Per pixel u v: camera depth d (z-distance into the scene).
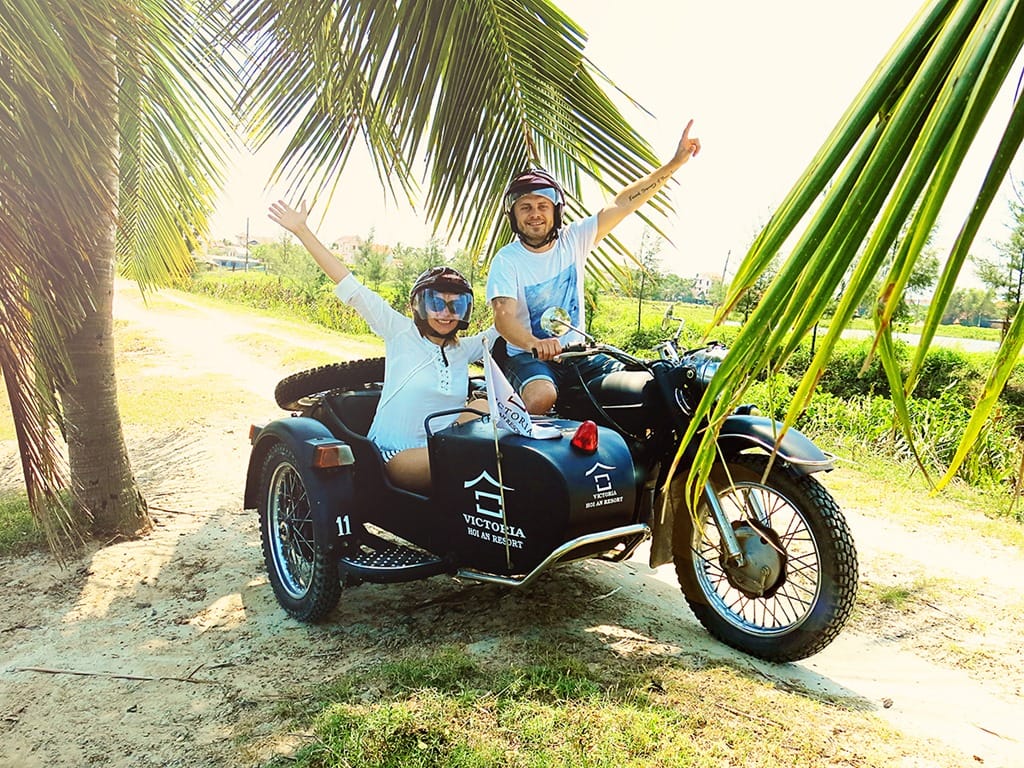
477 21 3.60
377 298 3.74
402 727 2.50
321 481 3.49
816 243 0.69
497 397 3.14
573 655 3.12
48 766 2.56
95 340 4.59
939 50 0.62
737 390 0.75
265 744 2.56
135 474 6.32
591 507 3.01
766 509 3.51
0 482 6.09
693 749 2.44
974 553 4.82
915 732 2.72
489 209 4.23
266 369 12.63
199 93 3.49
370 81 3.55
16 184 2.44
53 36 2.24
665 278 18.81
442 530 3.43
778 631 3.21
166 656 3.32
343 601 3.84
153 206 5.18
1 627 3.63
